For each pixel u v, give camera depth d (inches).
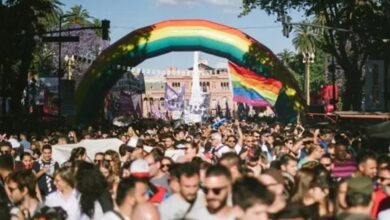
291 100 1695.4
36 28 1552.7
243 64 1710.1
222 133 1026.1
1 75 1674.5
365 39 1823.3
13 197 421.4
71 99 1750.7
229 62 1608.0
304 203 376.5
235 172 383.2
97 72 1706.4
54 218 325.4
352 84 1936.5
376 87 1685.5
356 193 319.3
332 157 566.6
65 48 3494.1
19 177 422.6
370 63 1689.2
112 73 1712.6
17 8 1470.2
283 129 1178.6
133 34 1715.1
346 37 1897.1
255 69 1701.5
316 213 362.0
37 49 2454.5
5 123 1481.3
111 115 2217.0
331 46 1950.1
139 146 631.2
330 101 2180.1
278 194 301.9
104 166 507.5
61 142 824.3
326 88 2753.4
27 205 425.1
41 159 662.5
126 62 1713.8
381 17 1766.7
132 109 2282.2
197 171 341.4
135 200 324.8
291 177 447.8
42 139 932.0
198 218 307.4
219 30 1710.1
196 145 611.8
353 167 517.7
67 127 1273.4
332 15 1929.1
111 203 382.6
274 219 268.1
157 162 478.0
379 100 1685.5
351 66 1929.1
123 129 1247.5
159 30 1711.4
